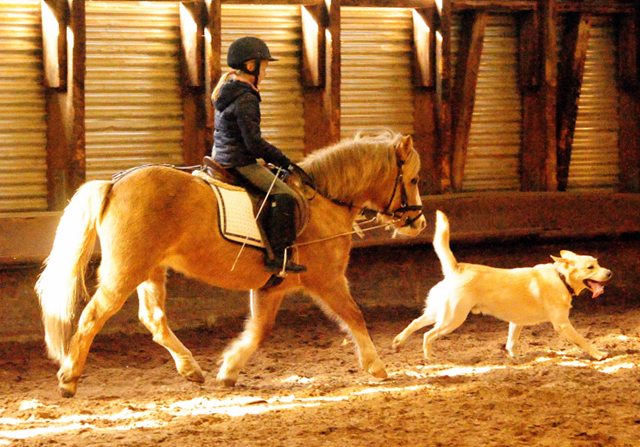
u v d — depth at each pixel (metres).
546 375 7.14
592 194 12.20
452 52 12.14
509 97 12.62
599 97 13.05
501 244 11.72
